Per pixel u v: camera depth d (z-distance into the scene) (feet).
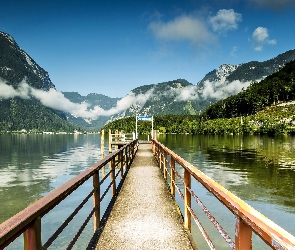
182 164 16.87
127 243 14.79
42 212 7.18
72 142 435.53
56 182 92.68
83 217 47.60
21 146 323.57
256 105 569.23
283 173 91.45
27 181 94.68
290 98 570.87
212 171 96.78
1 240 4.97
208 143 252.21
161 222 18.15
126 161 42.42
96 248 14.20
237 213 6.27
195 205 51.01
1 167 134.10
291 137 322.75
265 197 59.88
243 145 219.00
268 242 4.56
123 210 20.94
